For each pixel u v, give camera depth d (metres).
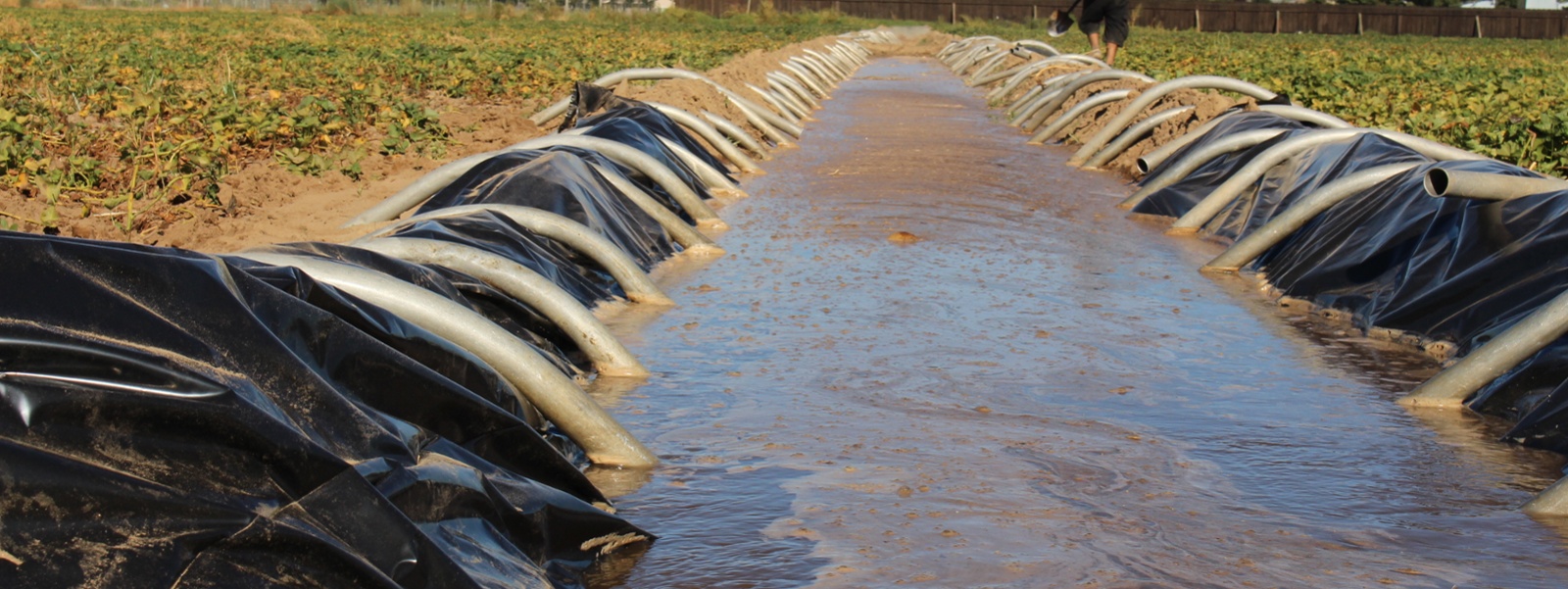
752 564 3.25
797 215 9.02
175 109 11.03
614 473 3.91
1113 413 4.59
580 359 5.10
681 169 9.68
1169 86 12.34
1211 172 9.42
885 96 21.16
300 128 10.39
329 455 2.59
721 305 6.27
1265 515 3.62
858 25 47.62
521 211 6.30
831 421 4.43
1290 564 3.27
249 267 3.52
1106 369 5.16
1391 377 5.18
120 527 2.37
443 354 3.76
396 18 39.72
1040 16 55.59
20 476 2.32
